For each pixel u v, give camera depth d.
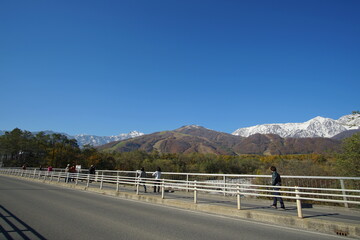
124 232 6.45
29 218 8.04
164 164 72.00
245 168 77.44
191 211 10.09
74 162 79.00
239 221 8.19
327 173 18.75
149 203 12.30
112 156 87.25
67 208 10.15
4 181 26.20
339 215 8.95
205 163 77.12
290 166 20.59
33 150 81.00
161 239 5.86
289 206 11.16
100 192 16.89
